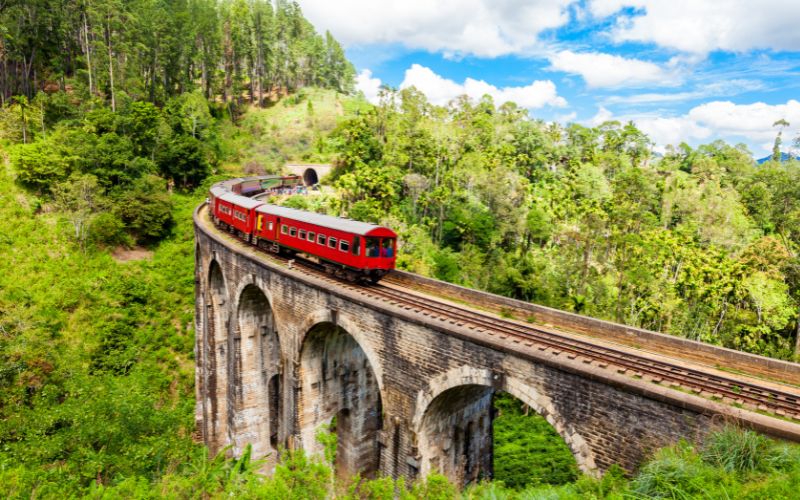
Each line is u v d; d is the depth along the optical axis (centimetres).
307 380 2328
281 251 3086
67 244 4622
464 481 1956
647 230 6397
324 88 14112
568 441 1278
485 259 5950
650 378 1336
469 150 8781
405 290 2419
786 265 4953
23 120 5475
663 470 1012
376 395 2684
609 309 4938
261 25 12225
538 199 8075
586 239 5691
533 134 9931
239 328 2902
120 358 3775
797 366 1408
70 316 3959
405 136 8175
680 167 11575
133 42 7619
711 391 1275
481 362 1459
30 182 4972
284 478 1092
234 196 3916
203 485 1284
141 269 4828
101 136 5944
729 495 883
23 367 3069
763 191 7850
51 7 6975
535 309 2031
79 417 1938
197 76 10631
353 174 6719
